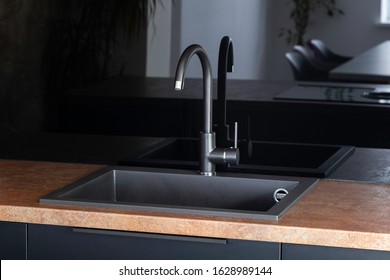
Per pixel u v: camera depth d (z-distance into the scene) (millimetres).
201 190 2545
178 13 2887
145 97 2928
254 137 2838
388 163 2674
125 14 2941
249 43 2812
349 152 2748
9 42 2939
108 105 2939
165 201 2584
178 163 2777
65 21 2961
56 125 2965
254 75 2811
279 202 2191
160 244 2117
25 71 2938
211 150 2535
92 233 2164
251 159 2846
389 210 2160
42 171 2670
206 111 2510
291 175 2605
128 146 2916
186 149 2900
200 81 2869
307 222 2033
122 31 2945
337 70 2746
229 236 2037
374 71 2719
